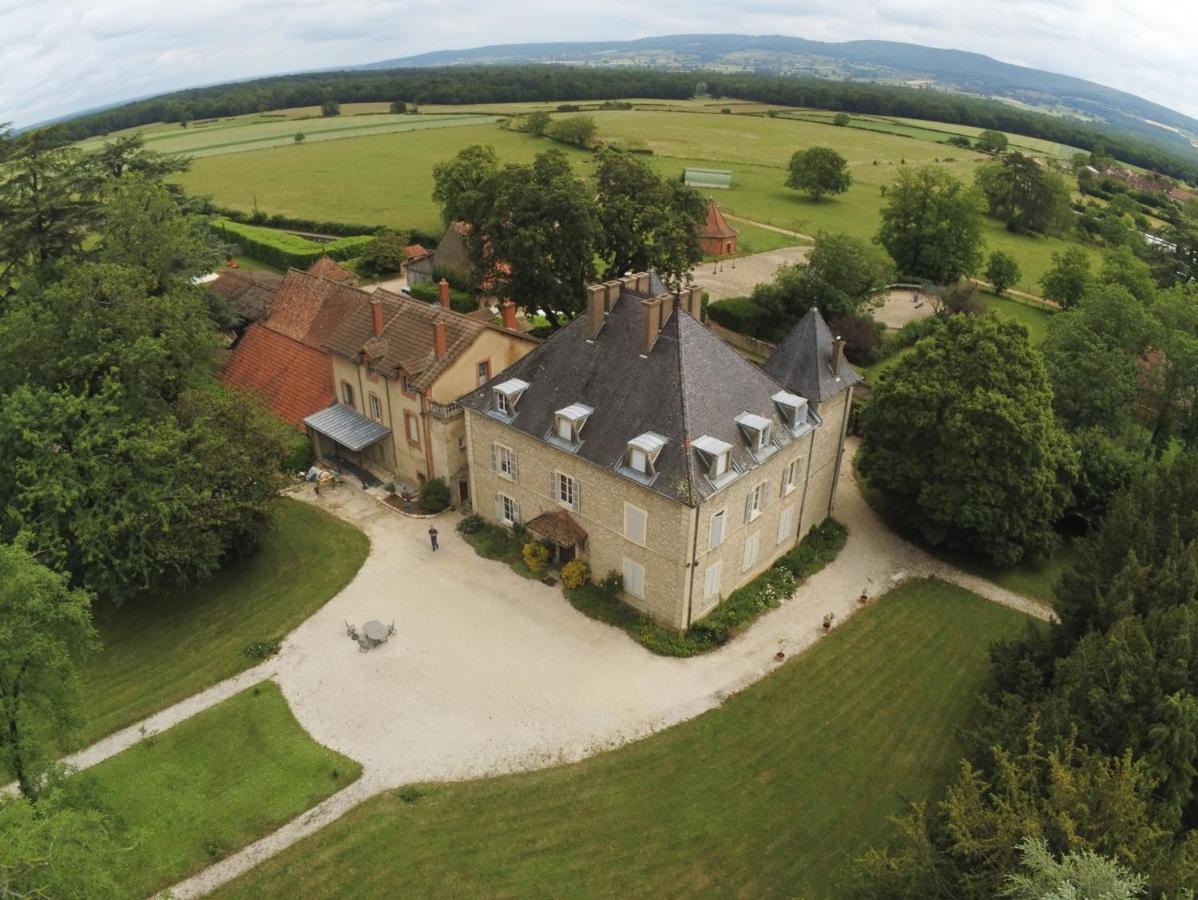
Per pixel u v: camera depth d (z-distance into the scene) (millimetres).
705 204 82688
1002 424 46438
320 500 54531
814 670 40781
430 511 53031
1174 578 31641
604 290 44000
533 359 47250
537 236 66250
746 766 34969
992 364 47438
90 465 40500
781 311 85875
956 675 40906
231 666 40281
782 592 46562
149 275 55156
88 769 34312
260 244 110062
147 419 43719
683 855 30906
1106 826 22391
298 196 141625
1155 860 21469
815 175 151000
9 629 26469
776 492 45844
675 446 39906
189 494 41781
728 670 40500
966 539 49750
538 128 194750
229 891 29328
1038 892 19938
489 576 46906
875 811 32969
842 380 48875
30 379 45625
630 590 43844
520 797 33219
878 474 51062
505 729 36562
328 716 37281
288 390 61281
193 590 46000
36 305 47094
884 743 36438
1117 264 90625
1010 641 40688
